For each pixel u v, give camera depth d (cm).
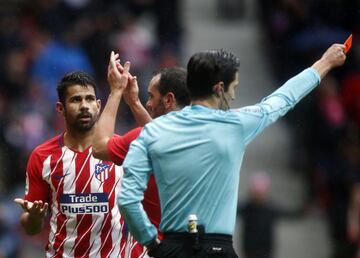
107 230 2216
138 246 2230
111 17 5353
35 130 4750
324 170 4916
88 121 2209
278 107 1836
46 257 2255
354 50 5253
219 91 1805
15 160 4612
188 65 1814
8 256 4228
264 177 4972
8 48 5206
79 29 5288
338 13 5409
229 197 1794
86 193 2211
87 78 2219
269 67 6181
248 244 4309
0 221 4241
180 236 1783
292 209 5009
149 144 1803
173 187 1789
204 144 1786
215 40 6638
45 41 5269
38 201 2045
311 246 4947
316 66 1884
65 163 2219
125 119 4784
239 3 7062
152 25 5700
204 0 7306
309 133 5062
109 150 1916
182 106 2058
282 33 5575
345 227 4634
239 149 1802
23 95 5028
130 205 1788
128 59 5181
